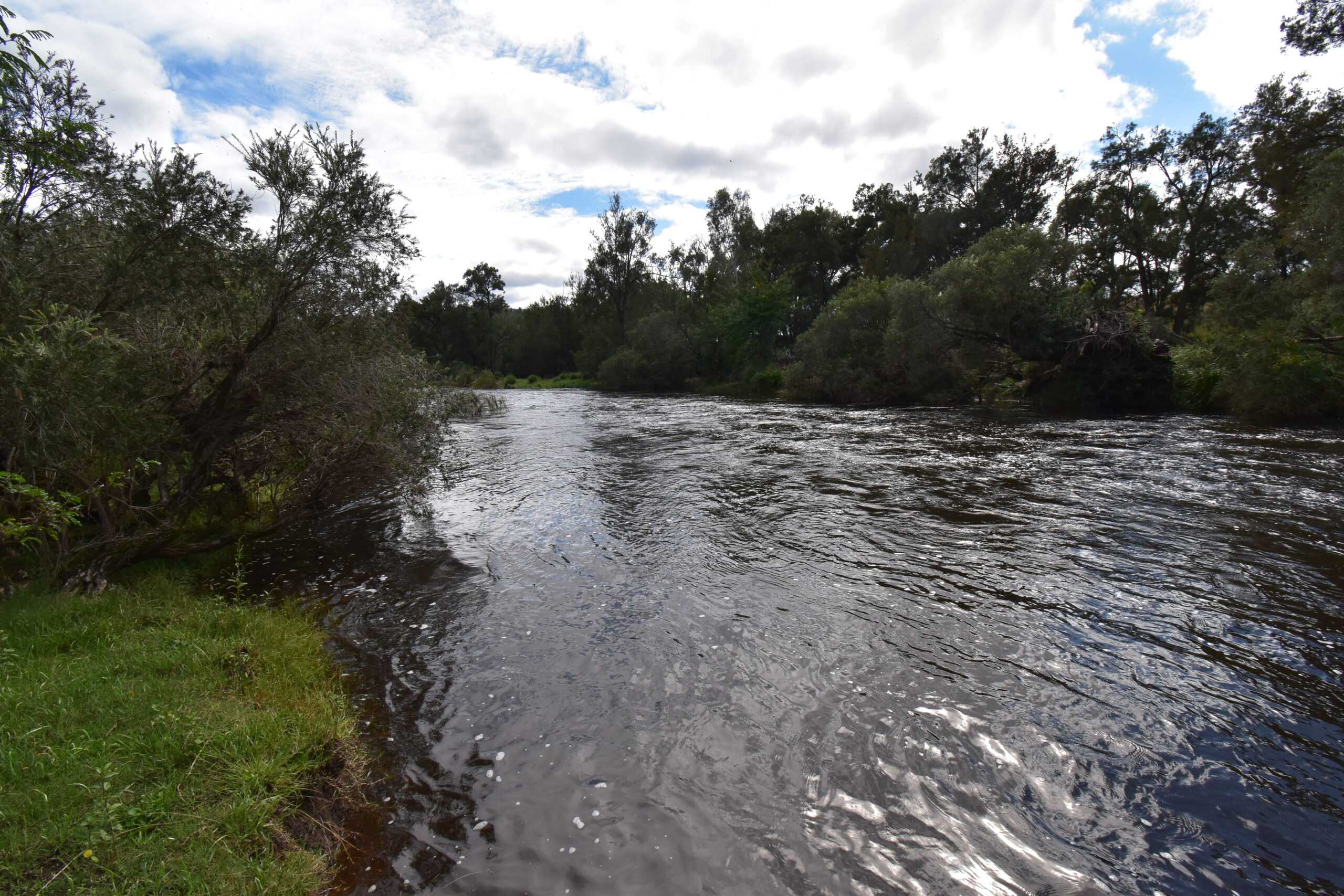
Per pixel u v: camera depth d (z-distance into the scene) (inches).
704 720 181.5
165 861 114.3
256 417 308.8
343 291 319.9
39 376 182.7
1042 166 2006.6
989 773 157.5
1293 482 436.1
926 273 2079.2
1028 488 447.8
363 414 328.5
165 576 285.9
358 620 254.5
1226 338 774.5
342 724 173.8
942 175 2186.3
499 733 177.2
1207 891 122.8
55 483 228.4
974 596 267.0
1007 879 126.4
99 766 133.6
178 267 262.7
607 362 2176.4
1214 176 1465.3
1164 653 214.5
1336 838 135.6
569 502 446.3
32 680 165.9
